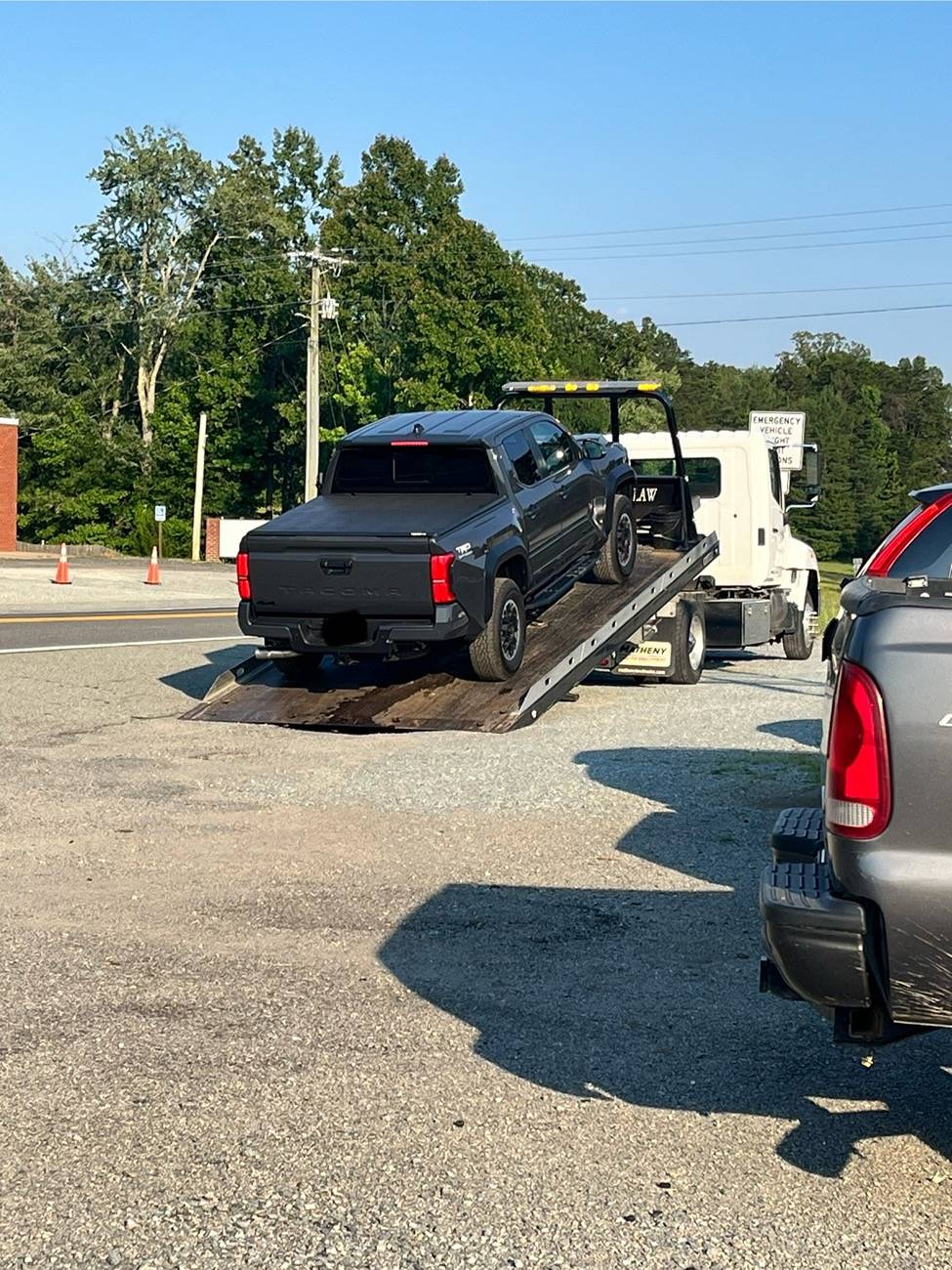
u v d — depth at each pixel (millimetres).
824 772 4336
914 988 3896
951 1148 4637
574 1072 5285
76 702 14734
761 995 6180
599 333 106688
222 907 7500
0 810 9805
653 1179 4398
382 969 6500
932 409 169250
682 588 16391
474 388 75250
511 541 13312
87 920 7227
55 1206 4199
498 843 8922
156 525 68500
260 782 10820
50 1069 5270
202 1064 5332
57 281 86750
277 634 13203
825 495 125375
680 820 9555
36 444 73062
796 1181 4391
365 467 13906
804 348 188625
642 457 19047
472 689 13562
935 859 3875
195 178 87250
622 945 6906
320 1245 3980
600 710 14594
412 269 81750
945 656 3893
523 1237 4027
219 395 84062
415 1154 4570
